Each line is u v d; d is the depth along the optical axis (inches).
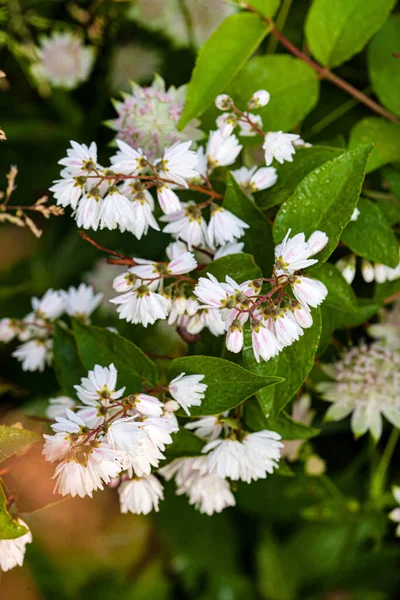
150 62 30.6
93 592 32.5
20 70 31.4
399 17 27.2
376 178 27.6
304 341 22.5
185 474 24.2
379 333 27.3
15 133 31.5
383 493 29.4
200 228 23.8
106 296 30.6
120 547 32.3
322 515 29.4
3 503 22.5
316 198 22.9
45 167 32.2
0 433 22.4
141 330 25.9
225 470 23.1
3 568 23.7
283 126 25.9
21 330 26.3
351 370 26.8
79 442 22.1
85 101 31.7
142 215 23.2
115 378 22.9
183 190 24.8
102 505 31.5
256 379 22.4
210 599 31.9
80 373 25.0
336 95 29.3
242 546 32.2
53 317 26.4
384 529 29.8
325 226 22.8
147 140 26.0
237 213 23.6
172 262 23.0
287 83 26.0
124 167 23.2
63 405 24.8
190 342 24.0
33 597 32.0
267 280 22.0
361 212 24.4
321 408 28.5
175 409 22.8
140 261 23.4
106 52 31.2
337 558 31.3
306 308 22.0
